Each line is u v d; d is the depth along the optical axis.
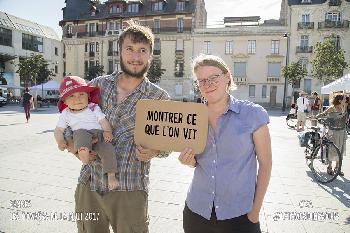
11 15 45.16
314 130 7.83
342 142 6.69
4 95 36.78
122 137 2.41
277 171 7.05
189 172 6.66
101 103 2.49
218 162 2.12
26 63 37.72
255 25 43.56
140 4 47.31
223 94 2.15
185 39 44.34
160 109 2.24
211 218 2.12
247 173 2.09
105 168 2.29
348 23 39.47
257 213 2.08
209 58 2.16
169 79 45.00
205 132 2.13
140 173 2.41
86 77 46.44
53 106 36.38
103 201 2.40
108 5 48.62
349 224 4.16
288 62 41.16
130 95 2.41
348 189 5.75
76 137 2.31
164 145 2.23
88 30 49.81
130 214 2.36
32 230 3.74
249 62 42.34
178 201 4.88
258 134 2.06
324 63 32.69
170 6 46.19
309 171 7.11
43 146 9.23
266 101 42.16
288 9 41.69
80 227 2.53
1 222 3.94
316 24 40.47
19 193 5.02
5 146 9.11
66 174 6.21
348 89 12.99
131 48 2.36
